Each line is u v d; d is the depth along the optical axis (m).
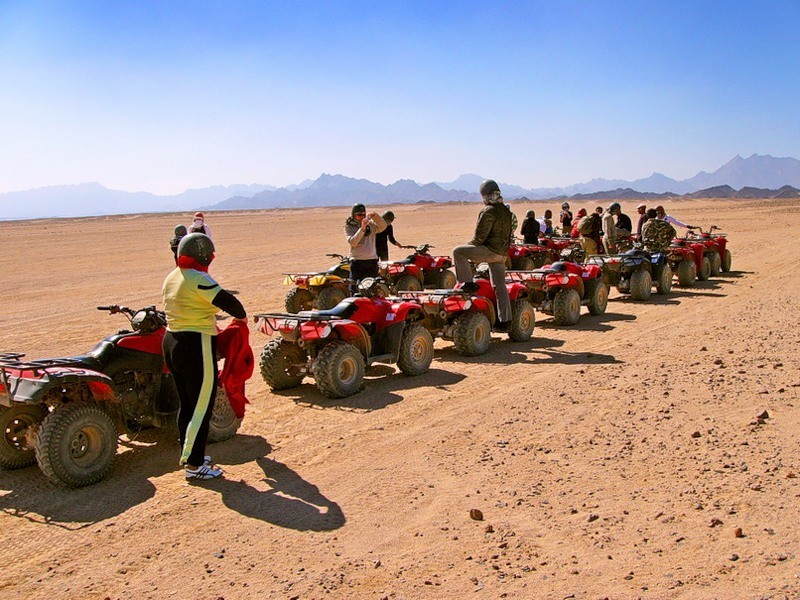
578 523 4.46
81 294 17.72
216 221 78.06
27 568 4.24
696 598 3.52
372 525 4.63
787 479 4.88
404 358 8.46
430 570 4.01
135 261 27.33
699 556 3.94
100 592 3.95
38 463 5.60
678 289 15.93
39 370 5.38
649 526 4.35
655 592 3.61
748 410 6.48
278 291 16.78
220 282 18.89
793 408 6.45
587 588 3.70
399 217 79.19
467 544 4.29
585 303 12.59
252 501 5.10
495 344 10.47
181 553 4.36
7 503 5.22
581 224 16.31
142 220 96.62
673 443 5.76
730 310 12.45
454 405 7.27
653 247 15.07
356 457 5.89
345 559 4.19
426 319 9.70
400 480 5.35
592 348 9.90
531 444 5.96
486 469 5.47
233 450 6.21
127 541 4.55
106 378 5.50
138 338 6.09
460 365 9.13
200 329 5.49
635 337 10.53
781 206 82.19
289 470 5.68
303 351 8.29
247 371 6.12
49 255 31.41
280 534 4.56
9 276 22.64
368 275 11.13
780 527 4.20
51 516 4.96
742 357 8.58
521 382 8.09
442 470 5.50
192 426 5.46
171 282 5.53
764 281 16.36
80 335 12.05
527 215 17.31
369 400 7.58
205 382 5.50
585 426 6.34
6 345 11.23
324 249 30.42
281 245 33.66
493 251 9.50
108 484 5.52
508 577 3.87
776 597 3.45
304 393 7.98
